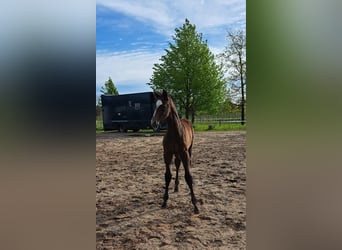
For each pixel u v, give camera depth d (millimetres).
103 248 1846
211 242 1924
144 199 2303
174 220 2064
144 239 1907
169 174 2166
